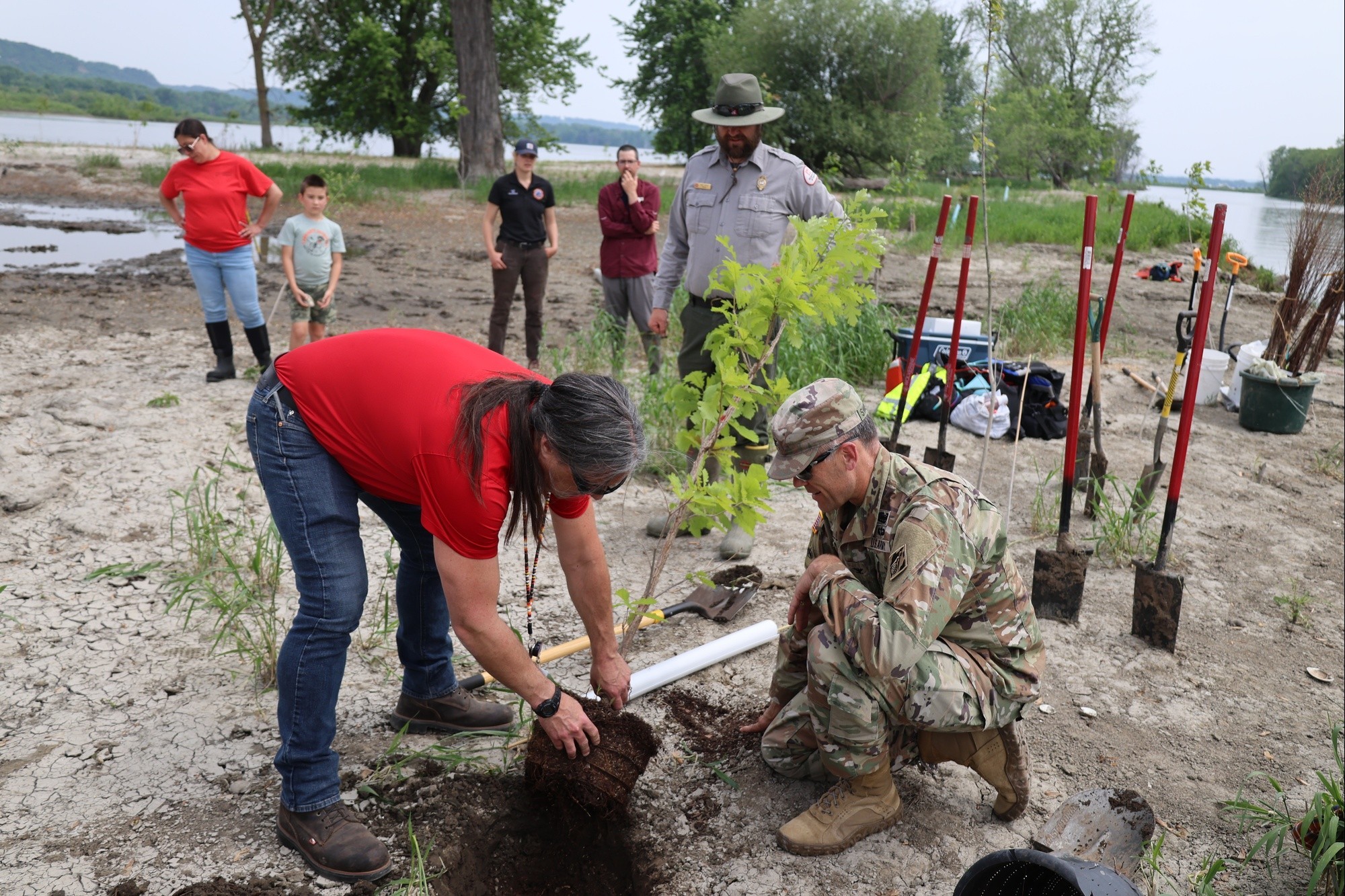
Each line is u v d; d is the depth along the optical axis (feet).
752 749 10.46
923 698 8.29
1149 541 16.33
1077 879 6.18
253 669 11.50
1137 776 10.38
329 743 8.49
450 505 7.17
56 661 11.51
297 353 8.20
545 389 7.24
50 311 30.09
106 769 9.66
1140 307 40.32
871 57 114.21
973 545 8.21
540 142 115.65
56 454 17.67
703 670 12.01
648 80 138.82
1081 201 96.78
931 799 9.73
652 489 18.19
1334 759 10.71
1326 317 24.36
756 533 16.39
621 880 9.22
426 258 46.44
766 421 15.87
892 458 8.51
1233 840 9.45
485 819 9.29
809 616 9.29
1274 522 18.15
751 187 14.75
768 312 10.54
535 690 8.17
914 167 59.72
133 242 48.08
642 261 24.18
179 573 13.70
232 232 22.22
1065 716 11.48
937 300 39.04
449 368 7.63
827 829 8.93
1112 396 26.13
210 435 19.16
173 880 8.22
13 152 90.94
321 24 115.03
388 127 118.42
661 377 21.66
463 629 7.62
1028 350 30.53
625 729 9.17
